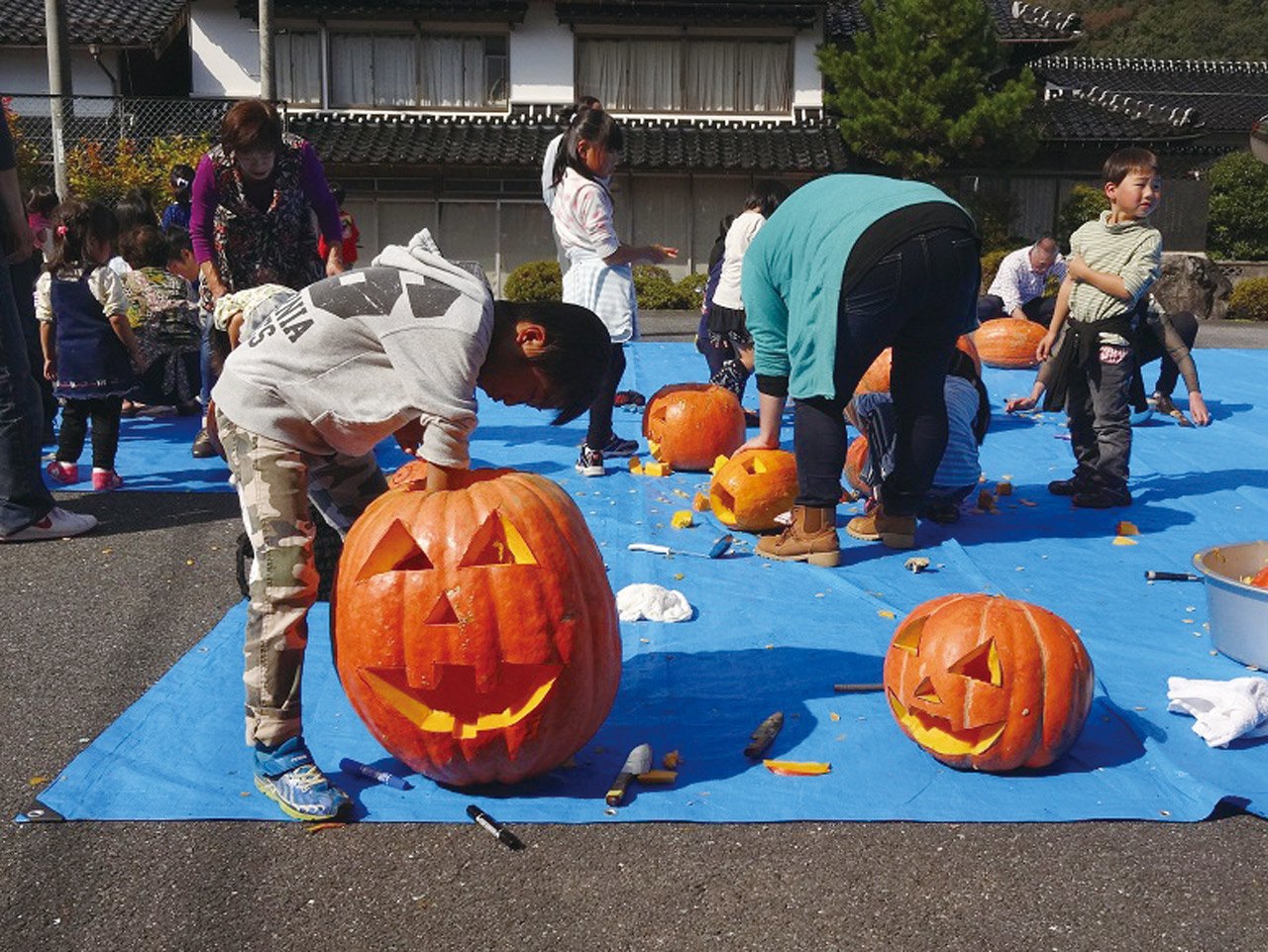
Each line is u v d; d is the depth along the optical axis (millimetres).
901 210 4926
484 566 3047
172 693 3865
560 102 24734
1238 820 3205
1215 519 6344
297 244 6125
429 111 24703
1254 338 18234
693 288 23375
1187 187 25141
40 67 23359
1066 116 25469
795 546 5387
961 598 3578
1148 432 8797
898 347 5352
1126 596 5035
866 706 3861
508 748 3123
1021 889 2871
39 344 7492
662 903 2799
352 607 3098
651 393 10555
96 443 6727
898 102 22609
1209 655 4352
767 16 24203
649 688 3992
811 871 2939
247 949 2621
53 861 2932
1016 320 11852
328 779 3301
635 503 6457
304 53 24281
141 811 3145
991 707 3289
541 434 8438
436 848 3016
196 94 24250
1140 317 7273
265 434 3082
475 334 2979
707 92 24953
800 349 5098
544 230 24422
